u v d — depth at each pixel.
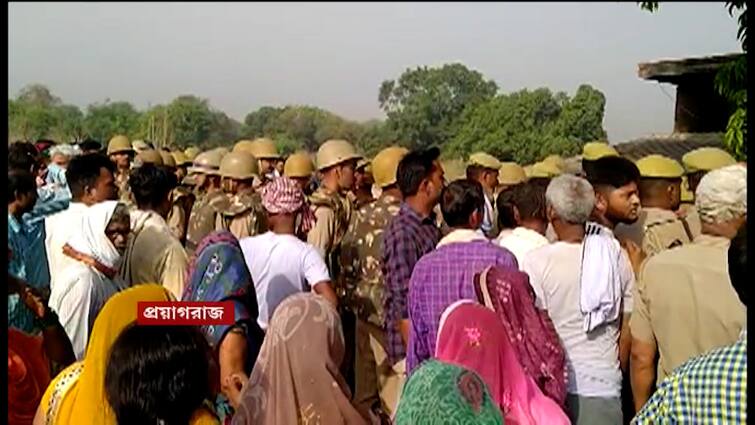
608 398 3.97
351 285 6.18
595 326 3.95
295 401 3.05
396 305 4.92
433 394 2.32
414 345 4.15
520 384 3.33
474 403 2.32
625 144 14.03
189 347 2.57
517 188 4.86
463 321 3.32
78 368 2.86
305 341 3.06
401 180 5.00
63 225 4.45
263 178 8.71
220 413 3.19
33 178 4.36
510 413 3.28
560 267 4.02
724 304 3.54
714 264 3.60
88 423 2.66
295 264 4.98
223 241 3.71
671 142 13.99
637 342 3.88
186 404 2.54
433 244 4.97
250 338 3.55
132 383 2.52
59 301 4.18
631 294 4.11
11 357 3.46
